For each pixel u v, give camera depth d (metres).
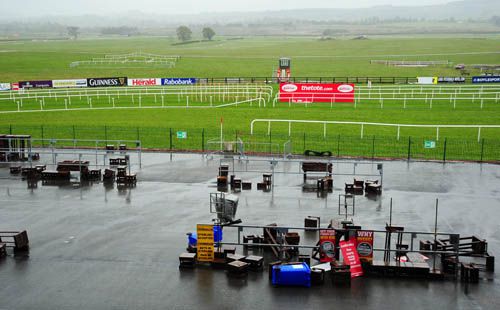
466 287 19.12
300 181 32.72
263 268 20.64
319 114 58.03
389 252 21.14
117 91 77.69
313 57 149.62
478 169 35.75
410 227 24.61
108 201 28.55
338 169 35.44
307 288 19.00
